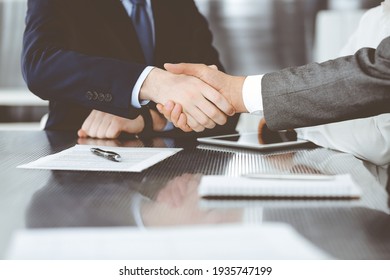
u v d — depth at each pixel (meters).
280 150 1.29
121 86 1.42
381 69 1.07
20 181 0.92
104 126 1.55
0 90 3.71
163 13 2.05
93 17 1.87
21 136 1.58
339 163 1.10
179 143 1.43
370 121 1.31
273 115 1.19
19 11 3.70
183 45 2.08
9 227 0.65
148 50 2.01
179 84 1.37
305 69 1.18
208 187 0.79
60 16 1.74
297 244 0.55
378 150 1.28
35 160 1.14
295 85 1.16
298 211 0.72
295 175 0.85
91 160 1.12
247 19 3.71
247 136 1.48
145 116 1.67
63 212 0.72
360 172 1.00
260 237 0.57
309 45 3.70
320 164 1.09
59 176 0.96
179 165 1.08
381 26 1.61
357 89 1.10
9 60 3.71
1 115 3.63
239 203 0.77
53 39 1.64
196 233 0.59
